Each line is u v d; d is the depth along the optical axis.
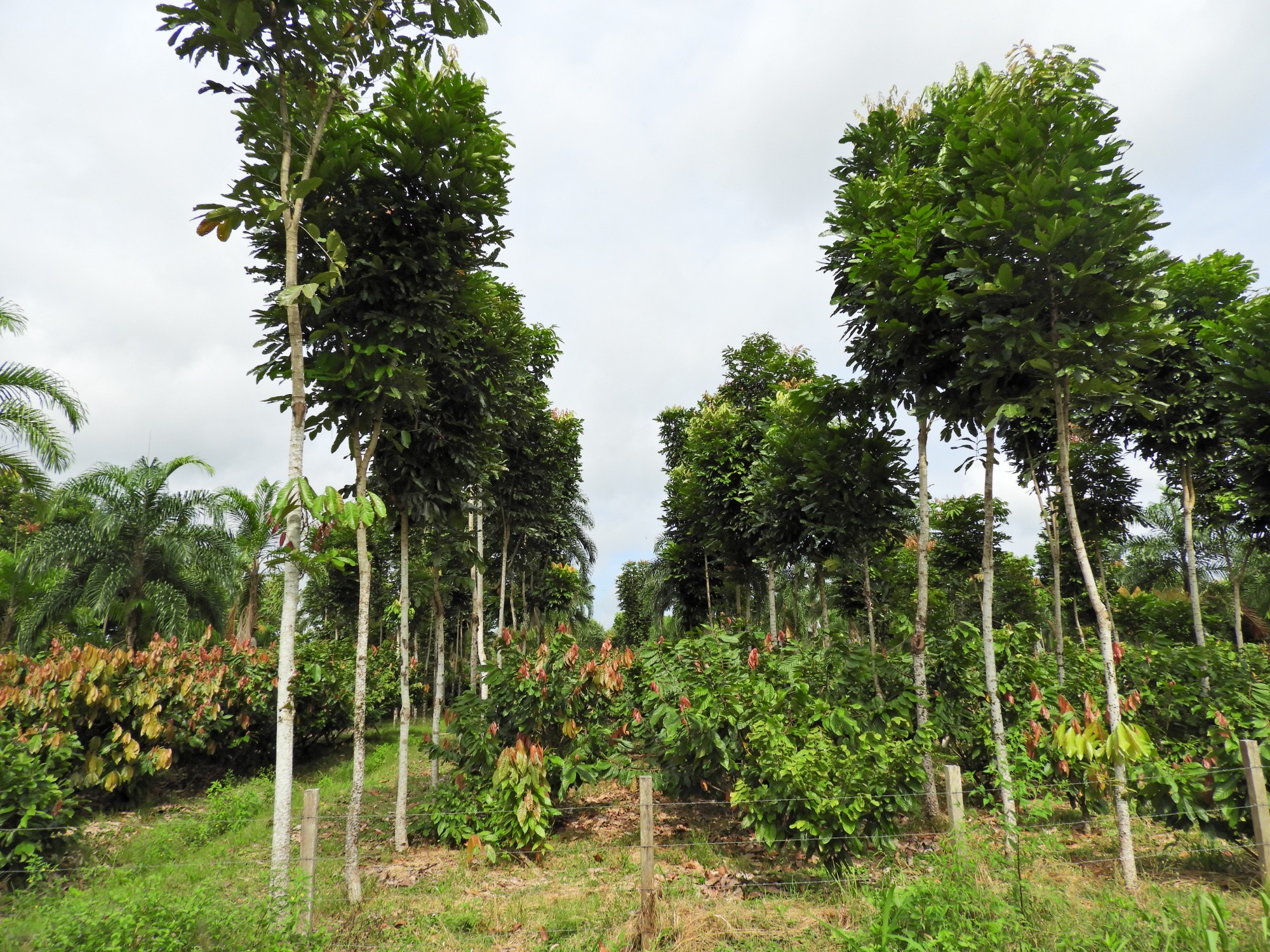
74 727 8.01
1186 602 15.16
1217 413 9.02
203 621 16.03
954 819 4.56
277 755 4.32
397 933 4.45
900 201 7.04
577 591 23.05
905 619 9.84
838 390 8.12
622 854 6.04
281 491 4.46
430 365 6.89
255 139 5.12
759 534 12.39
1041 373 5.71
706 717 6.54
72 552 14.23
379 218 5.94
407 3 5.18
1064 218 5.23
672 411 21.91
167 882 5.41
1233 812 5.00
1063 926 3.63
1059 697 5.56
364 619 5.59
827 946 3.88
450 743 7.50
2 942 3.92
